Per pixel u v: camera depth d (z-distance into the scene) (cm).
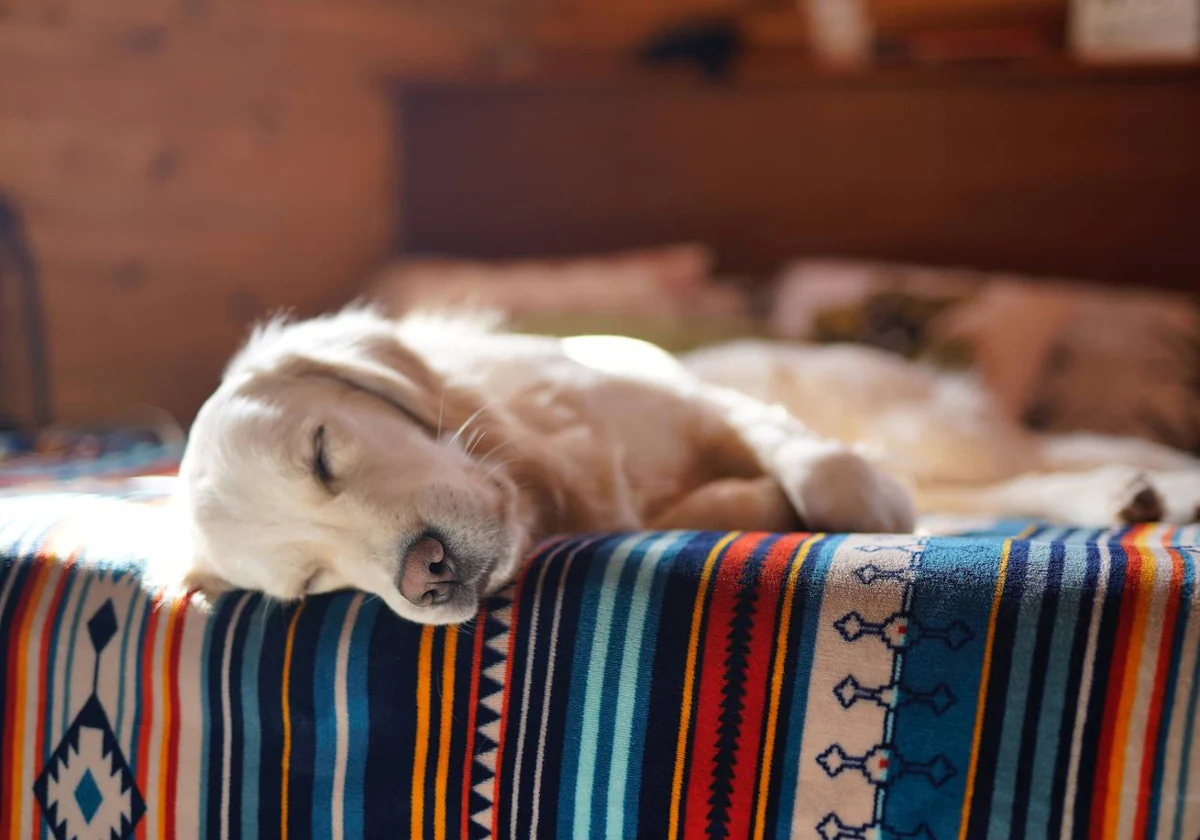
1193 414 302
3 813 131
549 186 408
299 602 126
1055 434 308
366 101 402
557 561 118
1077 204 359
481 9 425
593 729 108
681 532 127
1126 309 323
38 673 130
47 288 329
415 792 114
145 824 125
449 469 134
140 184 347
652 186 399
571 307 343
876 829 97
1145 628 91
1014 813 92
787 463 155
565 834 108
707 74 387
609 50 421
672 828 104
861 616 101
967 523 172
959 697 96
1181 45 352
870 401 234
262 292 379
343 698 117
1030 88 359
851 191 381
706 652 105
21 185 323
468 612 116
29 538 141
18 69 321
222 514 129
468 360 167
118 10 338
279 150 379
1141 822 89
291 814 119
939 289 333
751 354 247
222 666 123
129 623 128
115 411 345
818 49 393
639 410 172
